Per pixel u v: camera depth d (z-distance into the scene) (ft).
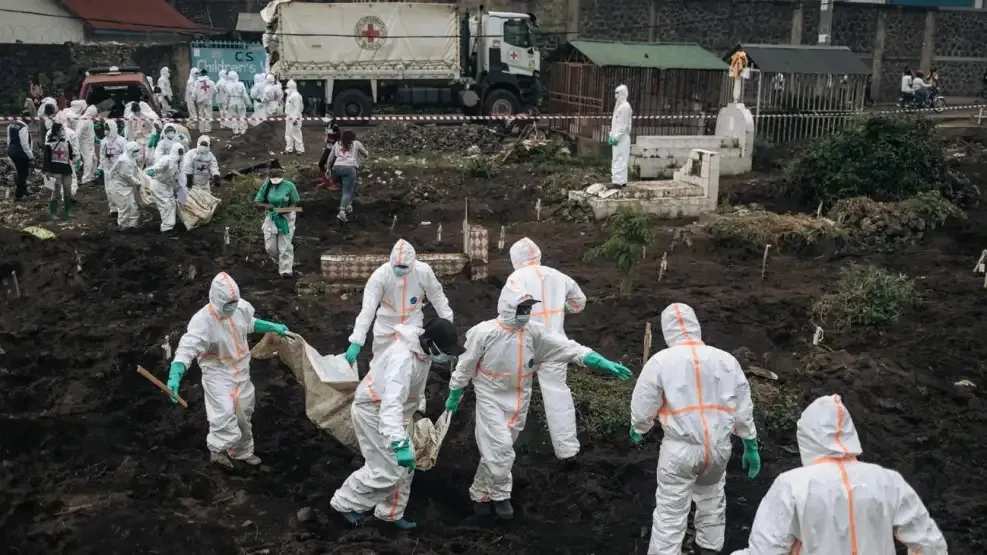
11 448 26.55
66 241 48.75
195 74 87.86
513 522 24.17
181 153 51.16
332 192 59.93
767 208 57.57
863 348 36.29
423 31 89.25
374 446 22.54
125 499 23.06
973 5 135.23
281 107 84.02
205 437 27.81
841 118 75.20
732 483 25.93
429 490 25.77
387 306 29.27
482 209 58.34
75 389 30.40
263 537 22.56
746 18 111.55
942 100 99.30
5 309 39.37
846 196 55.57
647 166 65.36
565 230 54.29
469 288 41.65
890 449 28.04
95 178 68.69
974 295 42.42
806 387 32.09
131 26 113.60
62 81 102.01
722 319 38.17
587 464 26.81
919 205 52.26
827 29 80.89
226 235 48.73
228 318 25.29
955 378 33.50
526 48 92.12
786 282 43.83
